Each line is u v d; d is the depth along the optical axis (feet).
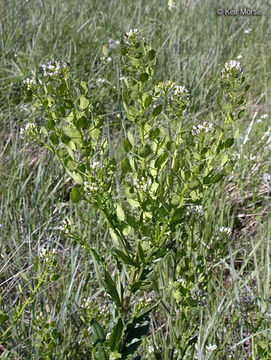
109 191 6.31
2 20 20.13
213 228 10.60
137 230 6.09
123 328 5.91
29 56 16.99
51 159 12.30
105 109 15.67
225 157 5.97
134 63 5.74
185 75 16.76
